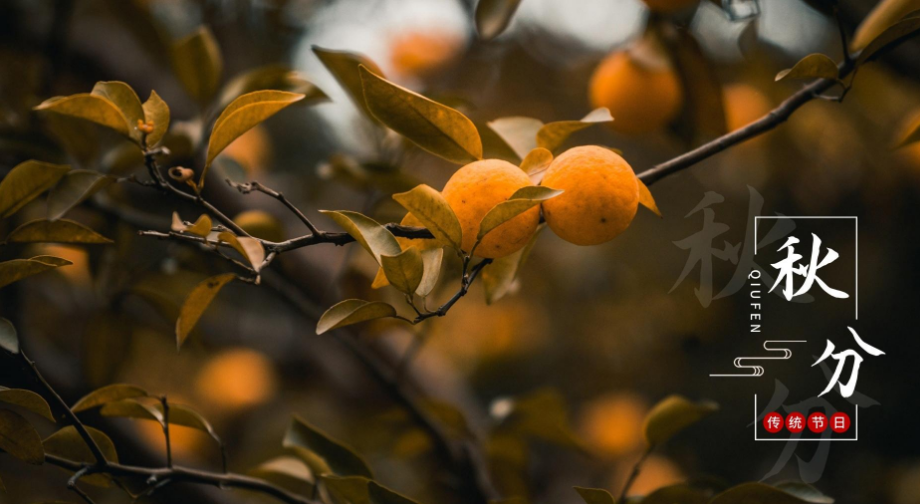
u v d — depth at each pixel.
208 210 1.10
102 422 1.36
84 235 1.14
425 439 1.39
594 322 2.33
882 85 1.53
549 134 1.15
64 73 1.59
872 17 1.23
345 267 1.37
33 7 1.58
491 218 1.09
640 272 2.24
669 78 1.32
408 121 1.13
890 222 2.15
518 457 1.38
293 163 2.15
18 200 1.15
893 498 2.19
